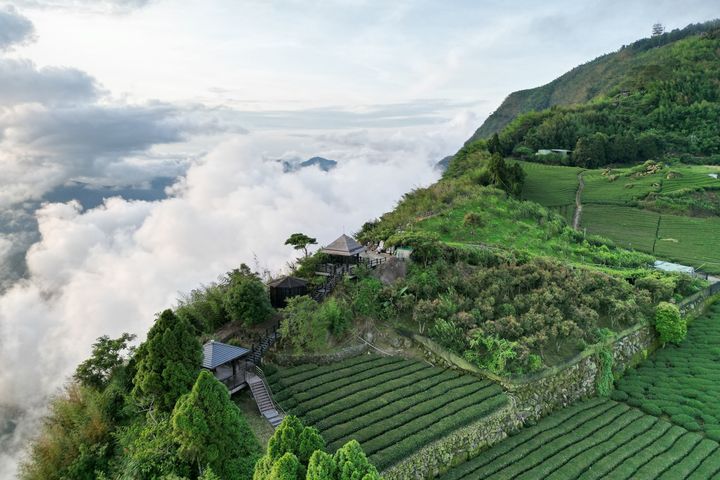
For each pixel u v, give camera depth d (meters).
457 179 139.62
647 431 58.53
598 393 68.00
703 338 83.75
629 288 85.00
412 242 81.69
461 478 46.16
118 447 42.16
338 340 63.88
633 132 189.38
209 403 37.75
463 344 62.16
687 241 119.06
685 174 150.75
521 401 57.94
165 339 43.59
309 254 79.88
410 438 46.56
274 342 60.25
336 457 31.75
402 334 66.19
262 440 44.19
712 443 56.47
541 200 140.50
